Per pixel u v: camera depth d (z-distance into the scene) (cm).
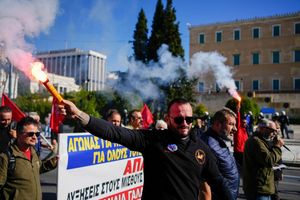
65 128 1341
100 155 371
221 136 359
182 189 232
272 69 4622
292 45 4516
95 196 363
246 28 4791
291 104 4181
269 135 419
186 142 249
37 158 337
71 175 332
